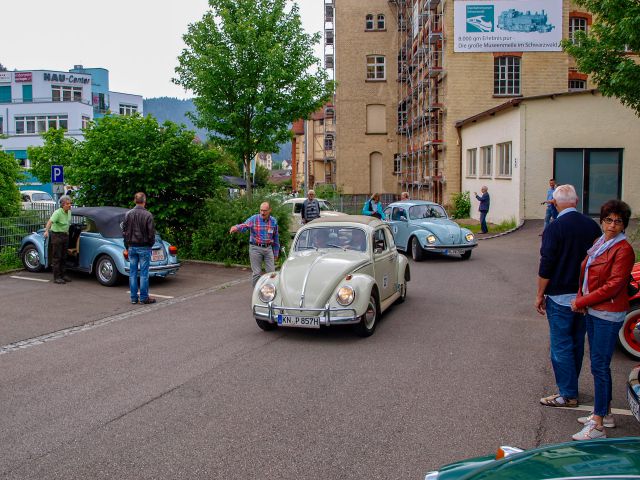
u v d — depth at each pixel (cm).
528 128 2266
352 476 422
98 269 1273
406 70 4384
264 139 1905
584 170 2261
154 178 1609
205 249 1636
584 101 2247
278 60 1866
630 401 464
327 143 5788
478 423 517
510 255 1692
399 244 1742
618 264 482
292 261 883
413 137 4162
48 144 3734
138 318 975
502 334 836
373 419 527
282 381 637
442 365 691
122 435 500
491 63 3086
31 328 906
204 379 647
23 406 572
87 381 646
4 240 1481
